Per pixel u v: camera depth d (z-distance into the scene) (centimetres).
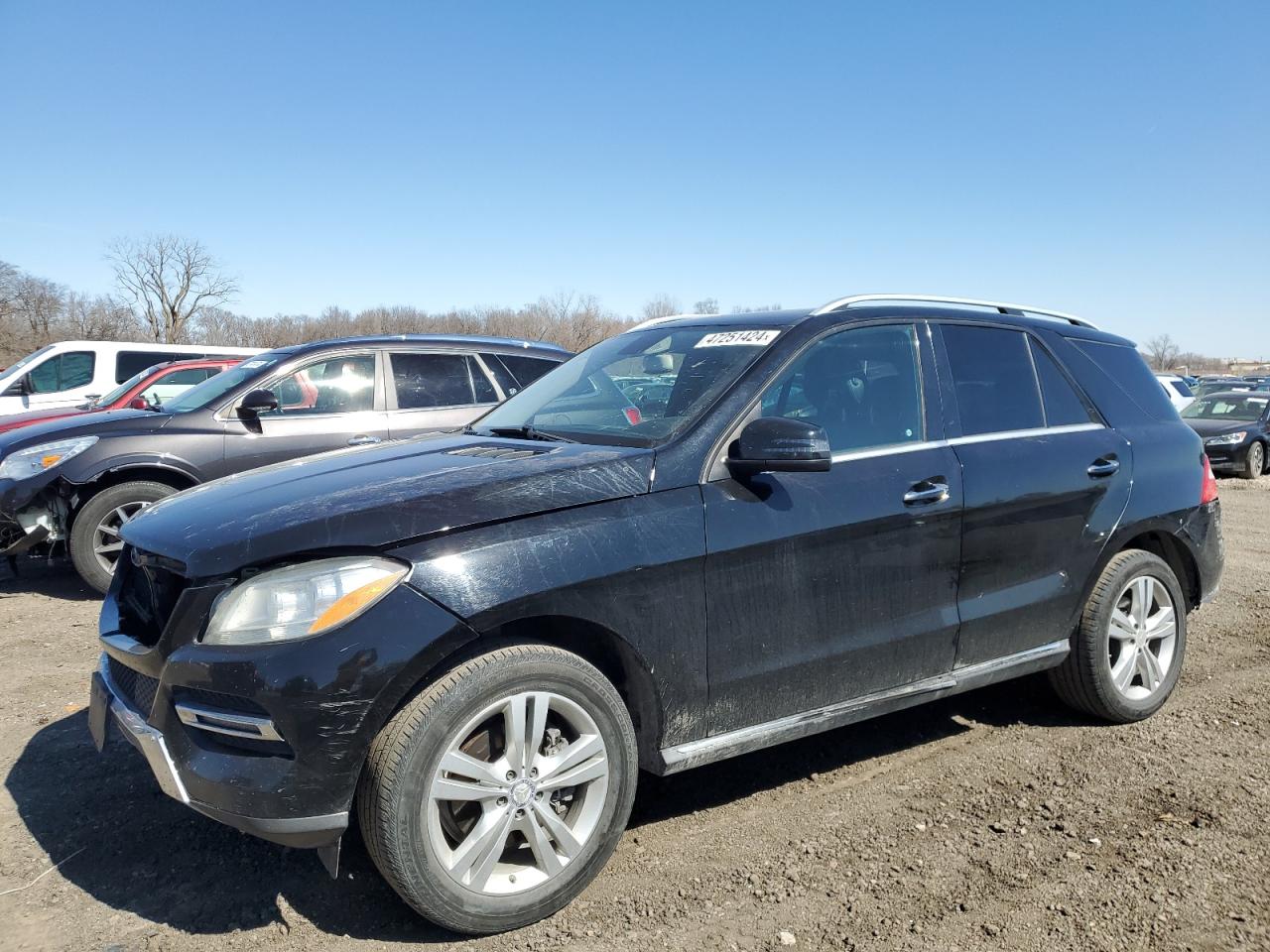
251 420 686
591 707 279
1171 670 440
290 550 254
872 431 352
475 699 258
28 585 716
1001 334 409
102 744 296
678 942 265
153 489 665
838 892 290
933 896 287
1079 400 421
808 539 319
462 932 265
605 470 296
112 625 300
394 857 249
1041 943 263
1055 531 390
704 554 298
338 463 333
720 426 318
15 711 443
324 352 724
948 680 365
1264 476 1672
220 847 319
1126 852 312
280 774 243
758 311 396
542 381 441
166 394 1149
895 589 343
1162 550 457
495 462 306
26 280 6538
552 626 288
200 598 257
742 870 304
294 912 279
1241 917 274
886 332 374
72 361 1388
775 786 367
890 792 360
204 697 254
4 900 286
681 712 301
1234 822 332
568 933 269
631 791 290
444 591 256
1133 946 262
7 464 645
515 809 267
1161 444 437
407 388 738
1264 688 476
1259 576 755
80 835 327
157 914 279
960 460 363
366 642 247
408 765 249
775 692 320
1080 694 417
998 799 353
